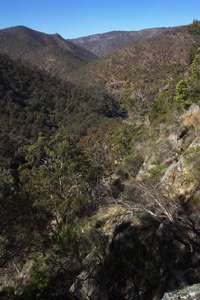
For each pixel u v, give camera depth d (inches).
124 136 2336.4
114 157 2060.8
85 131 4808.1
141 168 1230.9
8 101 5565.9
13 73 6392.7
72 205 992.2
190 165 832.9
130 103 3754.9
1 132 4227.4
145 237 688.4
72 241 746.8
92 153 2310.5
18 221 731.4
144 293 631.2
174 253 630.5
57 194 1117.7
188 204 716.0
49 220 889.5
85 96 6481.3
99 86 7465.6
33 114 5374.0
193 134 1144.8
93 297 690.2
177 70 5319.9
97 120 5310.0
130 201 634.2
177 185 790.5
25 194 773.3
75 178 1283.2
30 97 6053.2
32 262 772.6
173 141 1202.0
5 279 789.9
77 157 1460.4
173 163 1012.5
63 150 1480.1
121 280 671.8
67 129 4985.2
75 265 737.6
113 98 6806.1
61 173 1261.1
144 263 659.4
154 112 2235.5
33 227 753.6
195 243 561.0
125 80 7106.3
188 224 559.8
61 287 727.1
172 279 599.5
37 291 722.2
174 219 563.5
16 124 4840.1
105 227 787.4
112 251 719.7
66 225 840.9
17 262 780.0
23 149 2775.6
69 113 5836.6
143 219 716.7
